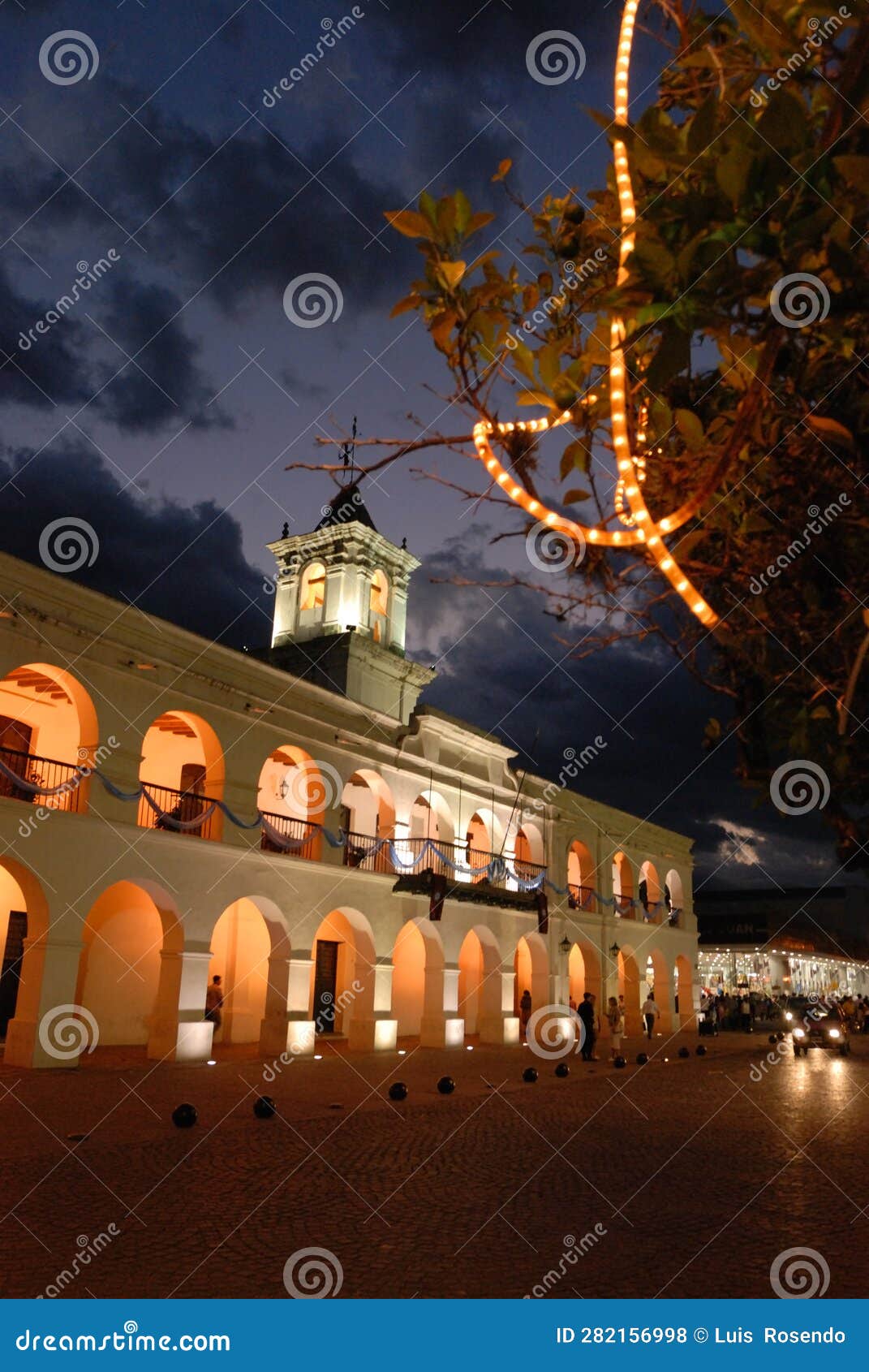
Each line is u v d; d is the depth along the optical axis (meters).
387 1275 6.85
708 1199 9.27
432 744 26.66
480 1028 28.00
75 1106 13.78
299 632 28.94
